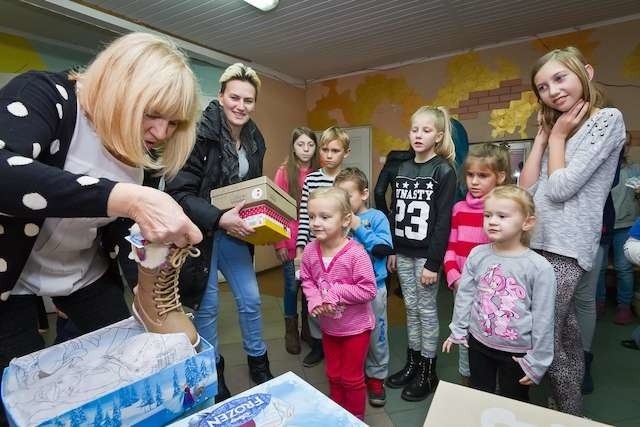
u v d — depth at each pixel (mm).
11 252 658
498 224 1172
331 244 1379
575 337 1298
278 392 577
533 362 1106
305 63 4117
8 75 2713
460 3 2777
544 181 1258
